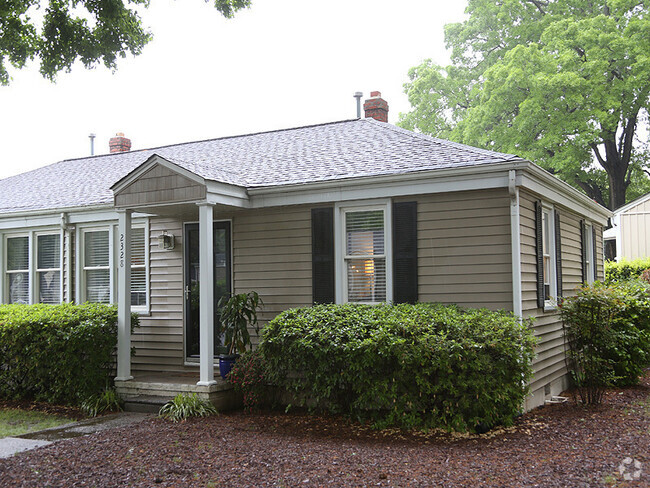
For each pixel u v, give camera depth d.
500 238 8.31
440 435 7.16
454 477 5.48
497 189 8.36
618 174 25.92
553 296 9.95
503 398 7.14
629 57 22.66
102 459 6.34
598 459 5.93
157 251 11.18
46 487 5.46
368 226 9.32
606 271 18.55
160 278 11.13
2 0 8.61
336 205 9.46
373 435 7.25
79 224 12.25
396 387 7.39
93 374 9.64
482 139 24.94
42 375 10.04
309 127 13.95
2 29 9.00
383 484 5.34
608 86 22.95
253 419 8.29
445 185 8.55
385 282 9.16
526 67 23.09
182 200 9.08
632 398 9.59
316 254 9.55
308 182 9.38
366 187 9.12
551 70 22.78
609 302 8.85
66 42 9.23
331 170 9.83
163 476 5.72
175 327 10.94
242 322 9.33
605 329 9.05
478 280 8.42
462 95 28.34
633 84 22.09
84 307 10.63
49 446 7.03
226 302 9.86
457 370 7.26
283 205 9.79
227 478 5.62
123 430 7.75
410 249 8.87
